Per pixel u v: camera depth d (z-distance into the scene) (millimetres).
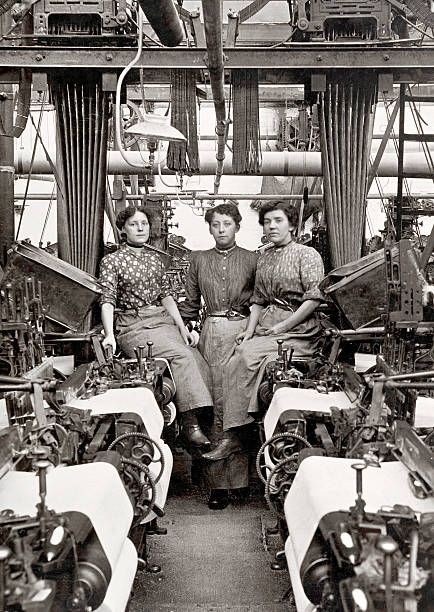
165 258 9164
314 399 4203
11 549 2068
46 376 4199
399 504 2449
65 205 5809
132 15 5863
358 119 5730
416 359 4191
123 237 6297
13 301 4035
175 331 6023
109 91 5555
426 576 1980
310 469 2914
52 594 1968
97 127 5738
